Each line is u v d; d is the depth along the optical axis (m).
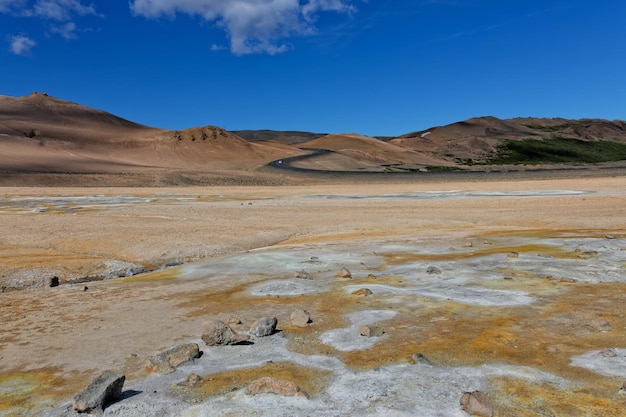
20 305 12.30
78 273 16.80
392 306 10.89
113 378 6.80
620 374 7.03
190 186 84.62
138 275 16.09
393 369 7.47
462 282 12.88
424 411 6.14
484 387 6.79
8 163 98.88
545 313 10.03
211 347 8.70
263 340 8.98
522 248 17.91
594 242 18.59
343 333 9.23
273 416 6.11
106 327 10.20
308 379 7.21
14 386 7.36
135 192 64.12
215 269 16.06
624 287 11.89
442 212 33.19
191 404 6.51
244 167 134.62
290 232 25.06
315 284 13.29
